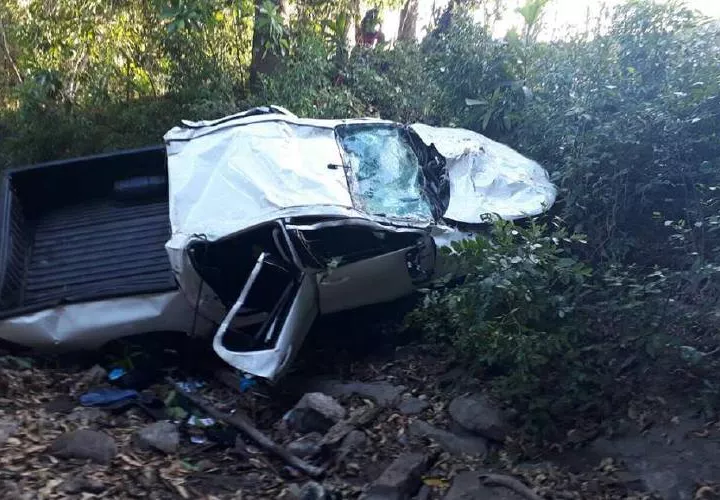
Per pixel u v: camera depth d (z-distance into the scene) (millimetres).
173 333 5707
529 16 8672
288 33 9359
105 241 6414
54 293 5867
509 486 4172
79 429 4391
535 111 7629
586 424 4715
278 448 4633
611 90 6570
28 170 6863
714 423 4457
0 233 5992
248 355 5027
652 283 4848
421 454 4496
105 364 5699
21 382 5125
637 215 6477
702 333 5094
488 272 4809
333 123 6414
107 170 7207
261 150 5957
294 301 5281
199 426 4914
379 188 6031
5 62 11281
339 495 4180
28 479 3924
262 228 5422
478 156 6668
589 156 6375
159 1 9211
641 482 4168
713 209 5742
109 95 9508
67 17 10094
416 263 5715
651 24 7062
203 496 4070
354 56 10016
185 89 8930
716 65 6289
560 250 4883
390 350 6125
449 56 8984
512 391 4727
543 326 4875
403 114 9172
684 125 5996
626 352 5047
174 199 5781
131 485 4059
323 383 5570
